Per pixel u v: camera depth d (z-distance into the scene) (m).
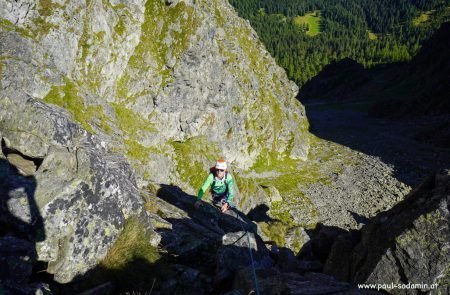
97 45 32.56
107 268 8.83
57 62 27.03
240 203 43.97
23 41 23.70
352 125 112.75
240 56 63.78
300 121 82.56
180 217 15.23
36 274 7.90
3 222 7.77
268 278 9.15
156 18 44.25
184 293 9.41
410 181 61.44
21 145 10.22
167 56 44.31
